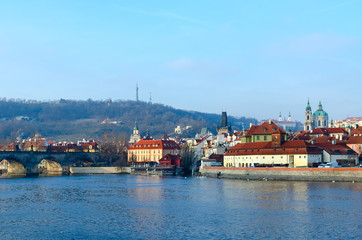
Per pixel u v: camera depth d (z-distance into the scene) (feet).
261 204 426.92
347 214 369.71
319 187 553.64
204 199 473.26
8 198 508.53
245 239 295.69
